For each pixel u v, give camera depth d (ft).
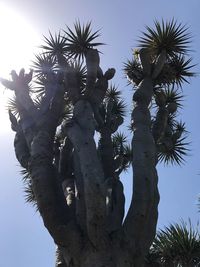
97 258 26.73
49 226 28.02
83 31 38.58
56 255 30.86
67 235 27.61
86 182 27.25
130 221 28.07
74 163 30.40
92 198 26.89
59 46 39.55
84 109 31.30
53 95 34.17
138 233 27.89
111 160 34.06
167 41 37.35
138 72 35.94
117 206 29.63
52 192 28.55
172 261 36.17
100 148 34.76
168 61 38.81
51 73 35.81
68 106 40.83
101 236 27.07
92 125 30.60
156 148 33.42
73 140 29.53
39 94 39.91
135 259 27.55
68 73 33.47
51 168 29.60
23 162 33.06
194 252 35.96
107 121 35.99
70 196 31.40
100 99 33.53
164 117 34.53
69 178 33.78
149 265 33.24
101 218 26.94
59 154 37.93
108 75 34.47
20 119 33.91
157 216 29.73
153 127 34.30
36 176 28.89
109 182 30.81
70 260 27.58
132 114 32.58
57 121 33.14
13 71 35.78
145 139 30.89
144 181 29.01
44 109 33.50
